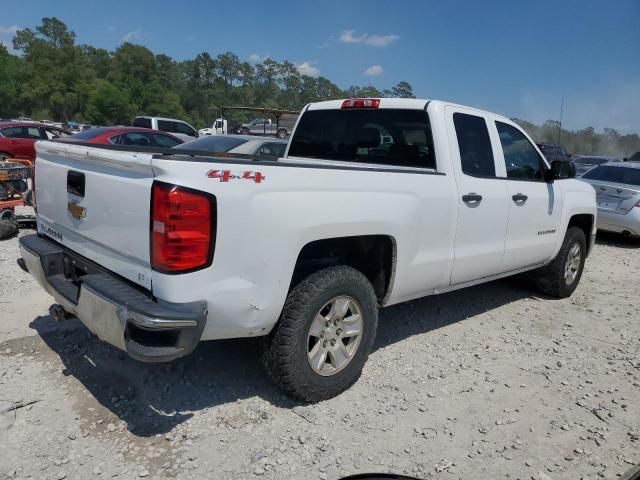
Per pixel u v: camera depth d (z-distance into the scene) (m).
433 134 4.22
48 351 3.93
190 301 2.73
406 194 3.76
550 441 3.25
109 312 2.77
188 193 2.64
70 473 2.69
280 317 3.21
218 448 2.95
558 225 5.68
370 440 3.12
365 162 4.67
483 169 4.62
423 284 4.13
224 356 4.00
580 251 6.29
